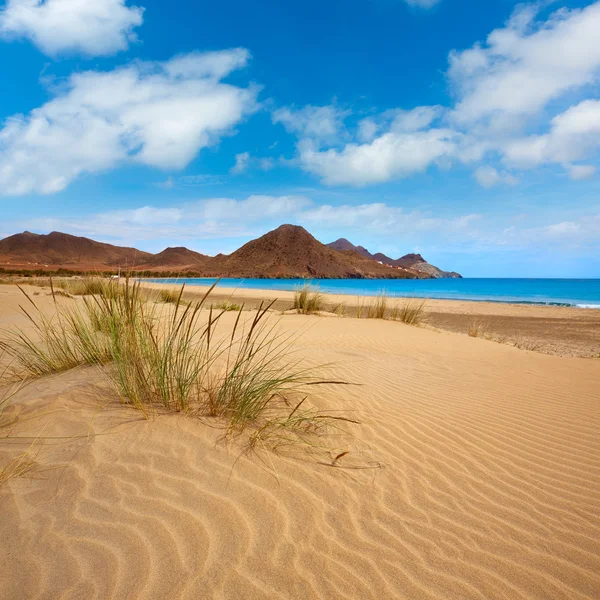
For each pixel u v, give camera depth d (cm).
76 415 277
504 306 2633
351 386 435
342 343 771
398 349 764
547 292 5438
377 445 289
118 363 316
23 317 761
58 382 343
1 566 150
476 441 313
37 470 213
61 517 179
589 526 209
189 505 194
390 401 397
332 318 1191
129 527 176
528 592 162
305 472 237
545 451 303
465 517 211
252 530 182
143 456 232
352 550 178
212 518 187
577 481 258
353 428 313
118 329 342
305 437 283
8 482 201
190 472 221
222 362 413
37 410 283
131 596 141
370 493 225
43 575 147
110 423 267
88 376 354
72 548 161
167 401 297
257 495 208
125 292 345
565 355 1050
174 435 258
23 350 455
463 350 813
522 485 249
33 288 1773
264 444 262
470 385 496
